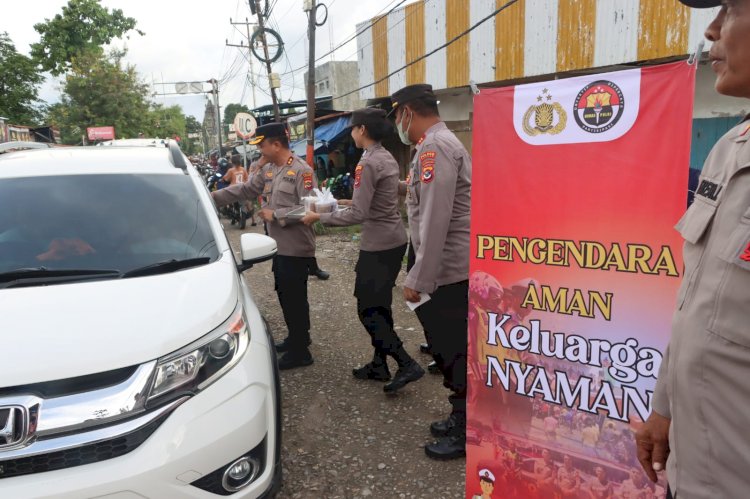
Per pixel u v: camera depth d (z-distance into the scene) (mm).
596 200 1766
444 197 2375
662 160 1641
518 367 2000
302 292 3846
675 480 1146
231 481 1826
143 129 34156
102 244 2445
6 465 1554
